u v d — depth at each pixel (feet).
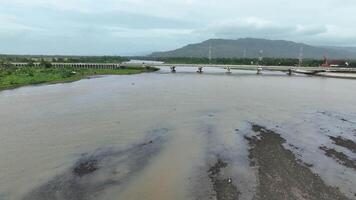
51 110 159.43
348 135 117.80
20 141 107.55
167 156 93.76
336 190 72.28
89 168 84.79
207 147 102.01
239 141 108.37
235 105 179.11
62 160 90.38
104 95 215.10
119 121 136.26
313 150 99.66
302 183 75.61
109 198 68.74
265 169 83.82
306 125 132.67
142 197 69.15
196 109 165.48
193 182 76.13
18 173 81.51
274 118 145.69
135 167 85.46
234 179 77.66
